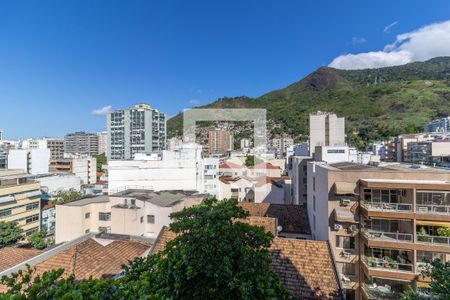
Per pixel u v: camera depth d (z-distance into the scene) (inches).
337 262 849.5
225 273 315.6
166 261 316.8
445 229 738.2
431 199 787.4
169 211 1180.5
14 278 230.2
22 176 2001.7
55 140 5876.0
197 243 346.9
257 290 315.6
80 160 3946.9
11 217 1819.6
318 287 584.7
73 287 225.6
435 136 3508.9
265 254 358.0
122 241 765.9
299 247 678.5
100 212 1422.2
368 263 784.3
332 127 1988.2
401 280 741.9
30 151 3491.6
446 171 811.4
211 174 1982.0
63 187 2790.4
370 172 837.2
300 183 1600.6
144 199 1244.5
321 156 1461.6
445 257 740.0
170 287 294.8
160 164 1883.6
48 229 2101.4
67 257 628.4
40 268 591.8
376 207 799.1
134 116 3752.5
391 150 3801.7
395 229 808.9
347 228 843.4
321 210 960.9
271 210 1259.2
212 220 365.7
